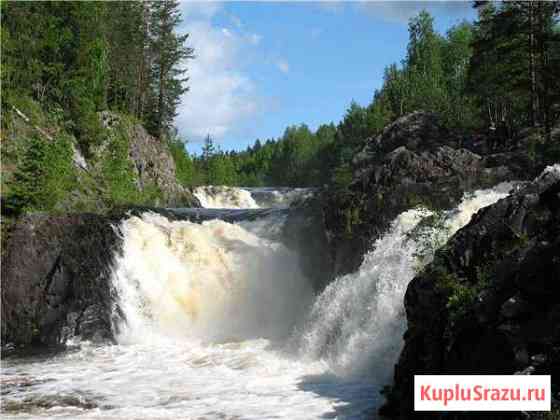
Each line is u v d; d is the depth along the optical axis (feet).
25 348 85.46
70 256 93.04
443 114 183.73
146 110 240.12
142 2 236.22
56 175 115.55
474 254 48.03
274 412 52.34
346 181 97.76
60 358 77.92
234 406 54.49
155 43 238.27
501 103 189.98
